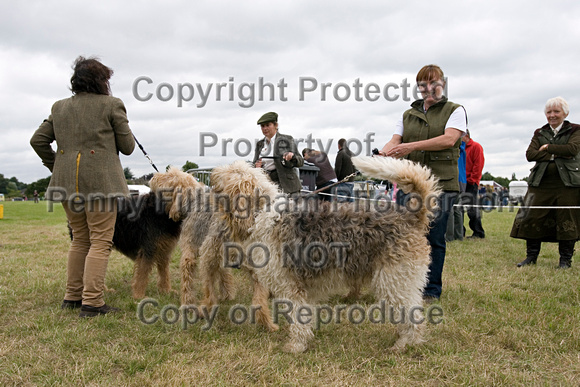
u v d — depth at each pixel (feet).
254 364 9.74
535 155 20.26
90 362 9.66
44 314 12.86
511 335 11.02
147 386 8.73
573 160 19.51
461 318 12.50
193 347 10.77
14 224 43.50
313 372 9.44
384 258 10.28
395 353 10.43
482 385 8.77
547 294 14.99
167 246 15.70
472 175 29.45
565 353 10.15
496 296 14.78
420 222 10.62
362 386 8.77
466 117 13.65
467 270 19.06
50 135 13.14
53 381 8.93
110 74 13.19
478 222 29.86
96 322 12.21
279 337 11.72
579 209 19.33
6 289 15.66
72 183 12.27
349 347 10.81
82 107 12.48
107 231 13.09
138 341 11.02
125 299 14.94
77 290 13.61
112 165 12.72
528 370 9.43
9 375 9.00
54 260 21.81
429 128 13.84
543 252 24.11
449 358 9.93
